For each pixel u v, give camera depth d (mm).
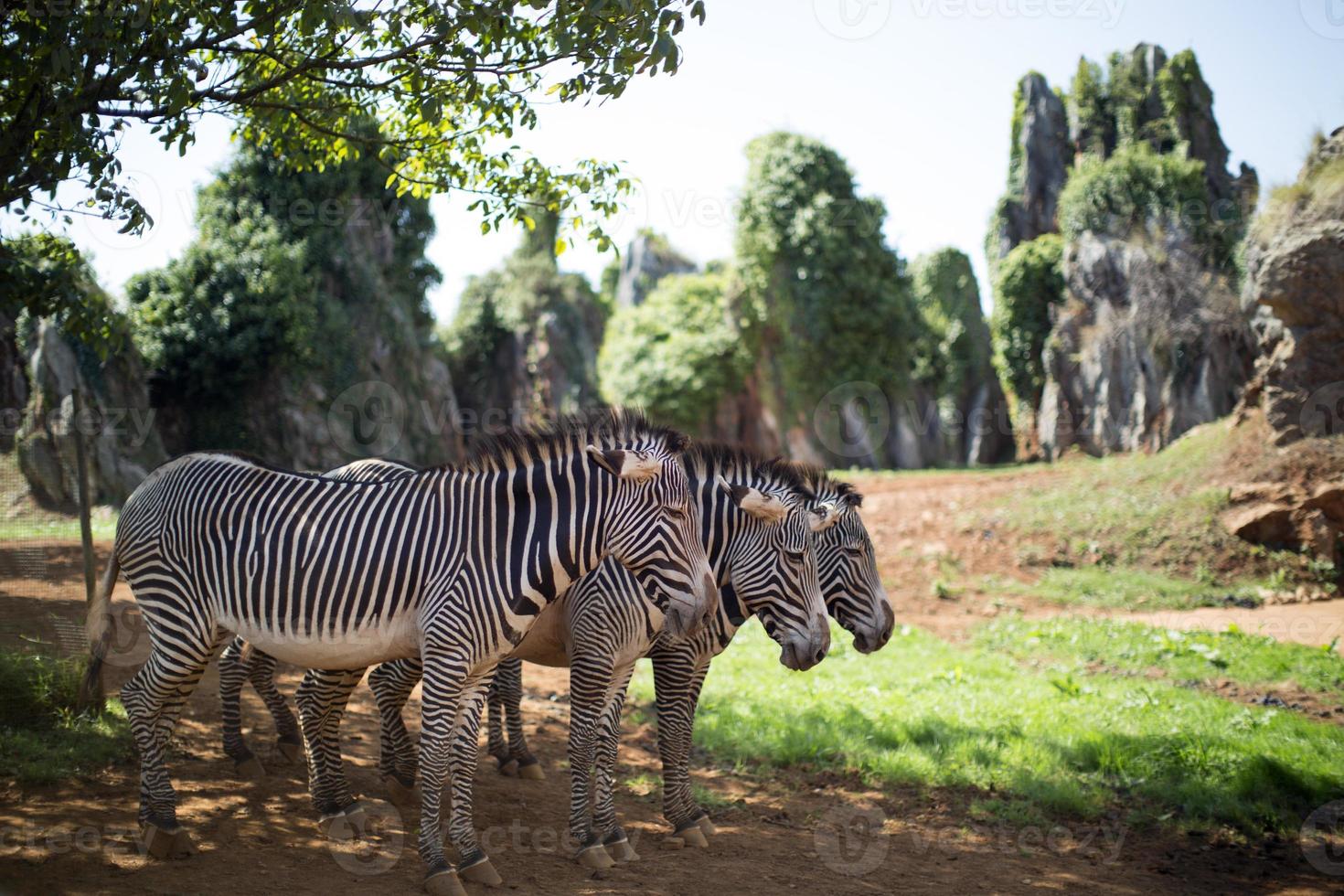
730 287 40312
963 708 8648
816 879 5105
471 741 4723
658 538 4602
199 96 5984
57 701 6230
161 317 25266
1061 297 39188
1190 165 33938
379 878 4555
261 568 4625
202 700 7406
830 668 10711
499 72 6043
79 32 5285
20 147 5527
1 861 4270
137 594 4863
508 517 4633
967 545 17234
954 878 5273
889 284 39688
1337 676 9852
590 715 5160
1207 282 31047
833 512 5332
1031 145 42312
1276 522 15273
